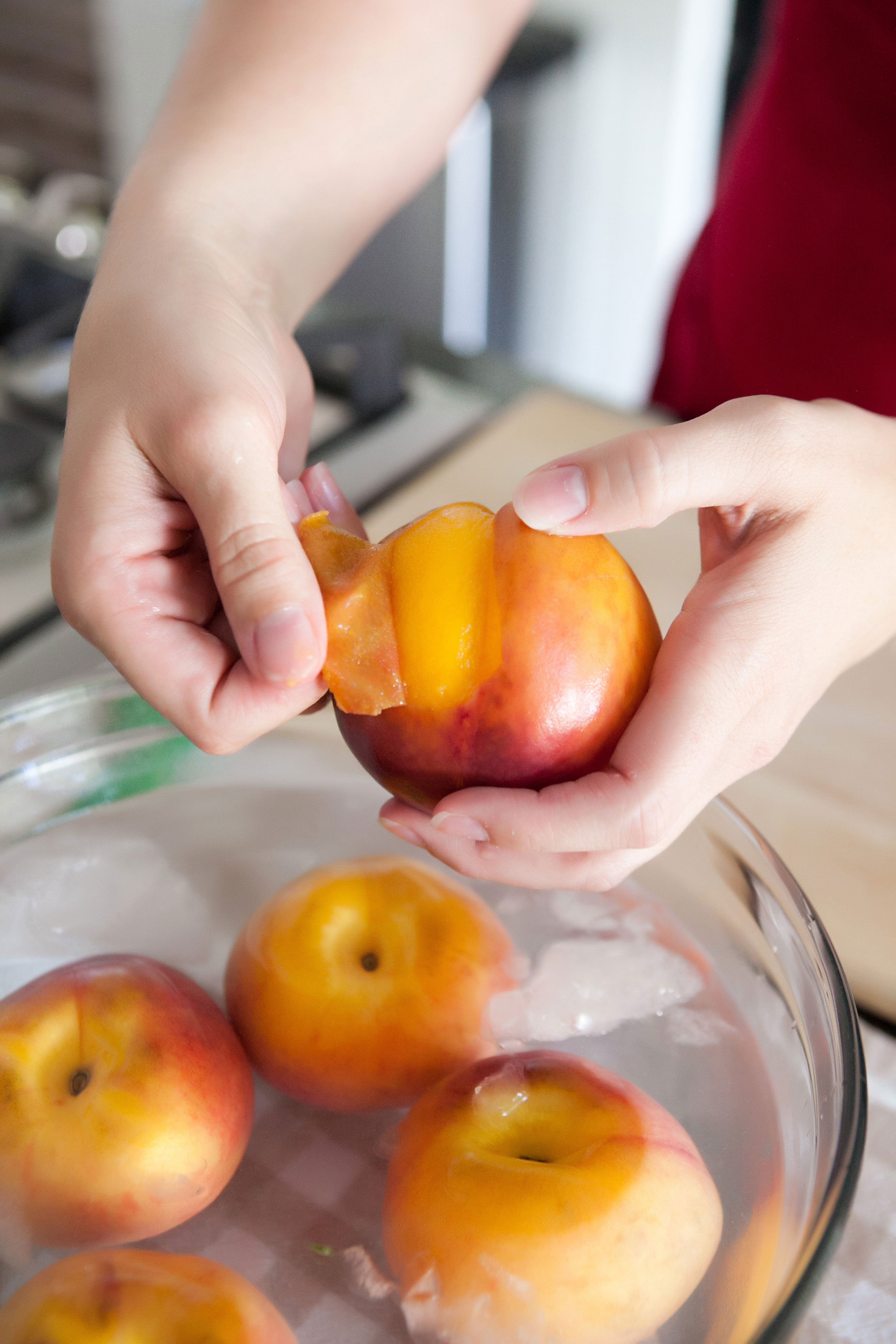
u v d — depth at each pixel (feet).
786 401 1.26
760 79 2.48
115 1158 1.08
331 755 1.44
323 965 1.19
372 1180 1.14
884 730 1.72
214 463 1.16
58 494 1.27
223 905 1.33
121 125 4.83
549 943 1.29
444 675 1.10
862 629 1.34
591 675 1.10
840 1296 1.21
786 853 1.58
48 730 1.38
